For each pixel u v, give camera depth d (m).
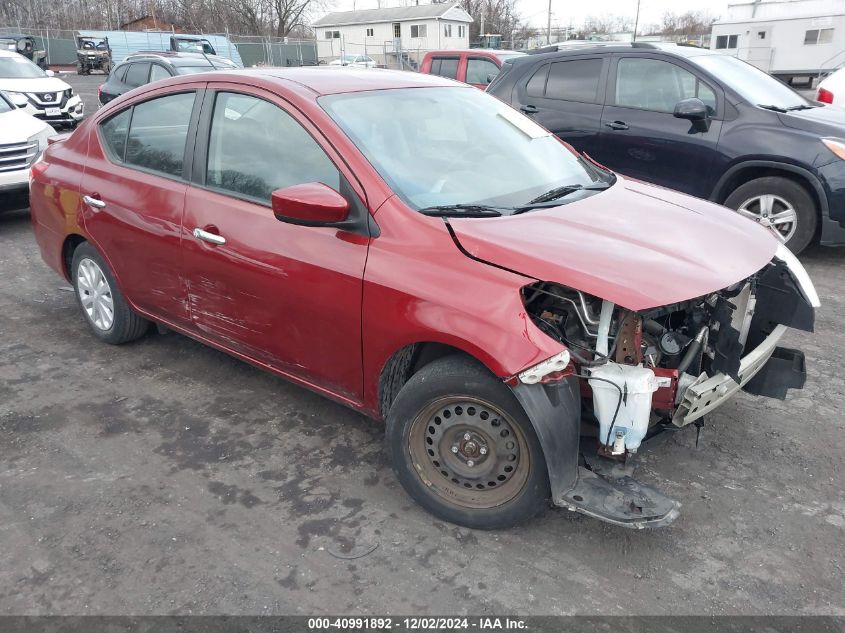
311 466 3.27
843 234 5.79
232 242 3.31
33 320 5.07
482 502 2.77
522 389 2.46
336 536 2.80
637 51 6.62
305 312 3.09
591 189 3.45
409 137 3.24
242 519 2.90
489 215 2.89
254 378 4.14
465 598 2.49
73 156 4.36
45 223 4.57
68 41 44.91
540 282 2.70
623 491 2.58
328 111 3.15
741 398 3.88
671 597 2.49
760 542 2.76
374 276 2.80
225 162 3.46
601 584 2.55
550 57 7.20
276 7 63.41
